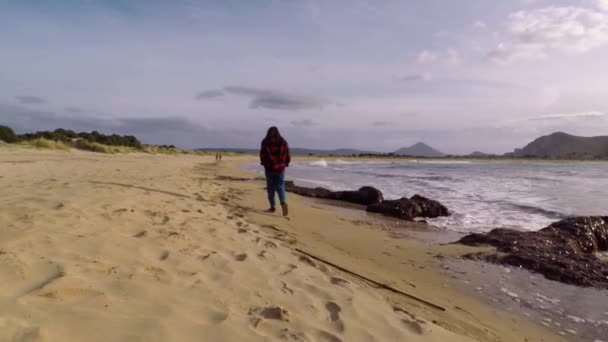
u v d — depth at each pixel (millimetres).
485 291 4008
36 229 3174
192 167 23969
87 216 3965
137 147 44969
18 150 22906
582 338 3100
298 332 2158
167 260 2990
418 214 8969
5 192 5223
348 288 3176
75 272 2338
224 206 7047
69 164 14172
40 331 1572
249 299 2520
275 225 6020
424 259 5020
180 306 2170
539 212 9703
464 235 6922
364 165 49219
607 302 3830
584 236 6078
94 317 1825
